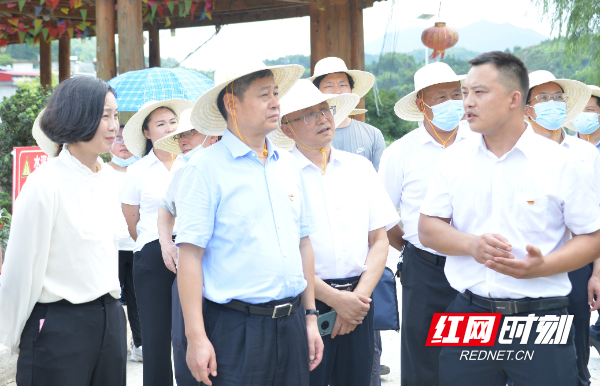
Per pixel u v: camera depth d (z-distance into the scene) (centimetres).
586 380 294
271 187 199
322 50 834
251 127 197
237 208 191
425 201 238
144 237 321
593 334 374
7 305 204
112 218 229
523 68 208
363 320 250
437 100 300
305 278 218
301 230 218
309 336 211
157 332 314
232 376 189
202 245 188
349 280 249
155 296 315
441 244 225
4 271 204
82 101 205
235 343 190
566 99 326
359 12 834
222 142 201
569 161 208
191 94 510
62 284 209
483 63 209
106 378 224
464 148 227
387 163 311
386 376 378
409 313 299
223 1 952
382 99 1359
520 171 213
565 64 1052
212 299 194
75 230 210
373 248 259
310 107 246
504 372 223
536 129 315
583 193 207
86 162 219
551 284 213
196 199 190
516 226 214
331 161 257
